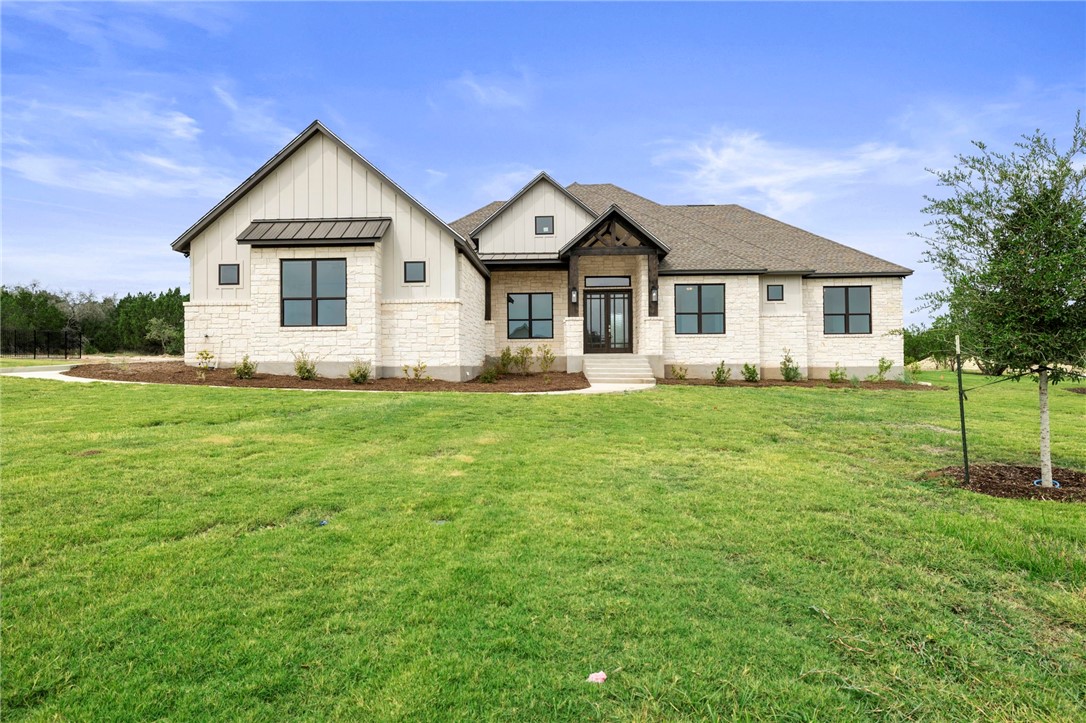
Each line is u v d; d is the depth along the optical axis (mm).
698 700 2693
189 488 5926
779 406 13219
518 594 3725
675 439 9266
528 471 7020
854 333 22000
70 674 2838
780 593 3822
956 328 6883
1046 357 6383
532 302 22469
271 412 10719
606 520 5203
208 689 2740
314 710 2602
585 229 19922
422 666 2932
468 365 18781
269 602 3580
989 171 6727
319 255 17109
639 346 21188
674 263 21281
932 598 3787
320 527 4945
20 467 6523
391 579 3926
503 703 2660
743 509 5602
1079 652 3168
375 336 17062
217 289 18047
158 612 3436
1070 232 6180
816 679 2891
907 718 2609
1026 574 4145
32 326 45875
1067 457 8148
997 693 2793
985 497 6035
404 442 8578
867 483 6707
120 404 11156
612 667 2955
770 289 21766
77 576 3893
